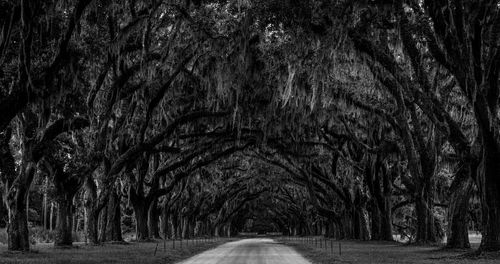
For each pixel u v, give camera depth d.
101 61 29.09
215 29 32.34
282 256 32.44
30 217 90.12
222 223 118.12
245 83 33.78
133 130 40.91
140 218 53.38
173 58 33.66
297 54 28.20
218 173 71.44
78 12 20.66
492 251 22.12
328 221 87.38
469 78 20.81
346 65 31.84
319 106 36.16
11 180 29.44
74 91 27.00
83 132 35.94
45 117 24.72
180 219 75.50
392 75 27.33
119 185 47.97
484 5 20.50
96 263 21.95
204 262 26.59
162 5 30.39
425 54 29.91
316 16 24.05
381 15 23.95
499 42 20.64
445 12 21.27
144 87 33.66
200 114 39.19
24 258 24.39
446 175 46.22
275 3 24.16
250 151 61.72
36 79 20.36
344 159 47.69
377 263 21.62
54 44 23.12
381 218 49.28
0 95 23.73
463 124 35.78
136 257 26.67
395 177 51.00
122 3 27.92
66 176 34.69
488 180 21.94
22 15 17.83
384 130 41.41
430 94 24.69
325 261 24.89
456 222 29.17
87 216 41.25
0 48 17.95
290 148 47.81
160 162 58.50
